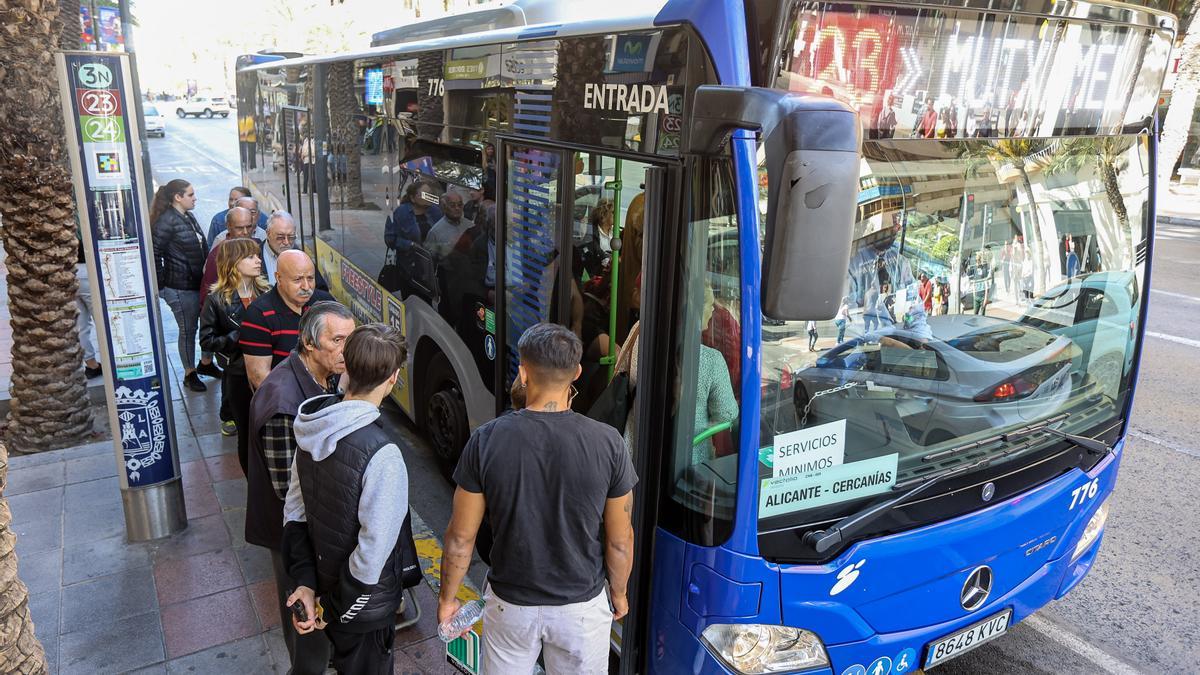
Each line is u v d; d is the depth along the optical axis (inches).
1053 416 135.7
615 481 105.7
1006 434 127.5
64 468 228.1
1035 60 117.9
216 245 258.7
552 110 148.6
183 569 179.3
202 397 288.0
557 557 106.7
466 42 181.3
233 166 1139.3
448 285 204.2
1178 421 302.5
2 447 81.6
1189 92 925.8
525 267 165.0
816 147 81.8
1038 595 139.3
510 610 109.3
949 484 120.8
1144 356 381.1
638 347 114.9
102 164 164.1
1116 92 129.3
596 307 145.8
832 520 113.4
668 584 116.9
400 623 160.1
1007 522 126.6
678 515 113.8
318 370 130.6
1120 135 133.8
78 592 170.4
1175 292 519.5
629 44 124.3
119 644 154.8
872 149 109.0
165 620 162.1
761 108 88.1
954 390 122.9
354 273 282.2
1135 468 263.0
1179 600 190.7
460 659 127.1
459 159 191.5
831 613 113.2
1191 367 365.1
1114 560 208.1
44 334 236.2
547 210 154.2
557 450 104.0
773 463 108.0
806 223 83.1
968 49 111.6
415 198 221.6
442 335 209.8
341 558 108.5
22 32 213.6
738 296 101.4
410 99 219.0
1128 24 125.7
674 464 113.8
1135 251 144.0
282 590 133.9
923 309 118.3
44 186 225.6
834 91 105.0
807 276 84.1
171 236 281.0
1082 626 180.1
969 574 125.1
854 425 113.3
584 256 146.0
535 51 152.9
